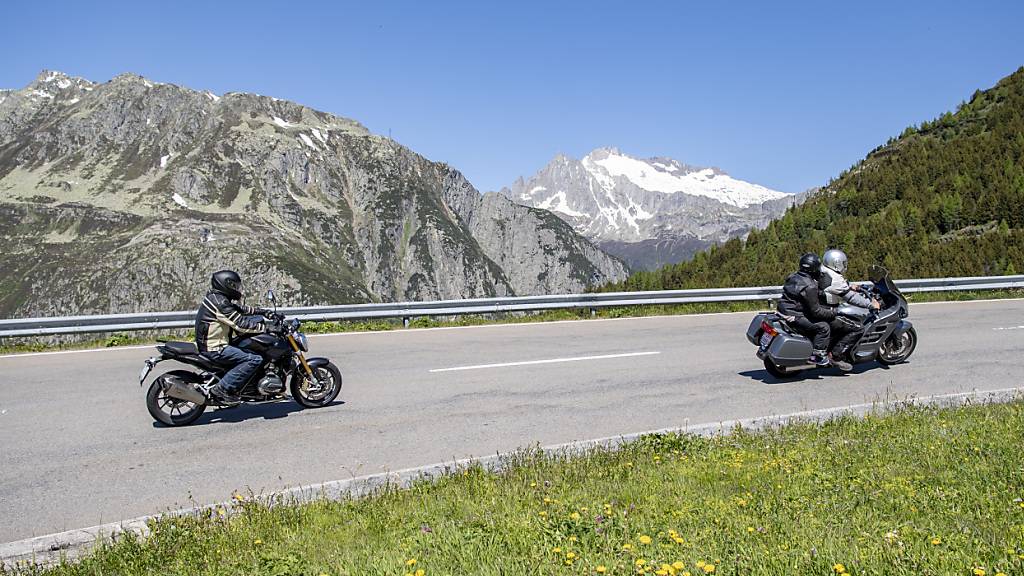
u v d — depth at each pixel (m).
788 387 10.83
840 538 4.49
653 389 10.75
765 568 3.99
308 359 9.67
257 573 4.25
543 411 9.48
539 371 12.12
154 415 8.83
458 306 19.23
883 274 11.84
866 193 149.38
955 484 5.64
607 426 8.76
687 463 6.71
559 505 5.34
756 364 12.67
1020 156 138.12
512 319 19.95
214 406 9.53
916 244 113.56
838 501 5.33
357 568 4.27
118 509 6.29
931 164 151.50
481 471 6.62
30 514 6.21
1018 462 6.15
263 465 7.41
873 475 5.98
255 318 8.94
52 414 9.52
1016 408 8.60
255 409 9.66
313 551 4.77
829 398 10.11
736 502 5.38
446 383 11.21
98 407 9.89
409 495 6.11
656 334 16.58
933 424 7.86
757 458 6.82
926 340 14.92
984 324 17.42
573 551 4.29
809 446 7.17
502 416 9.25
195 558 4.80
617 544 4.39
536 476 6.43
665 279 153.12
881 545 4.33
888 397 10.04
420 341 15.80
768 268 123.69
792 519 4.92
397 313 18.53
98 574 4.63
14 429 8.81
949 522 4.81
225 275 8.94
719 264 149.00
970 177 138.88
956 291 25.92
